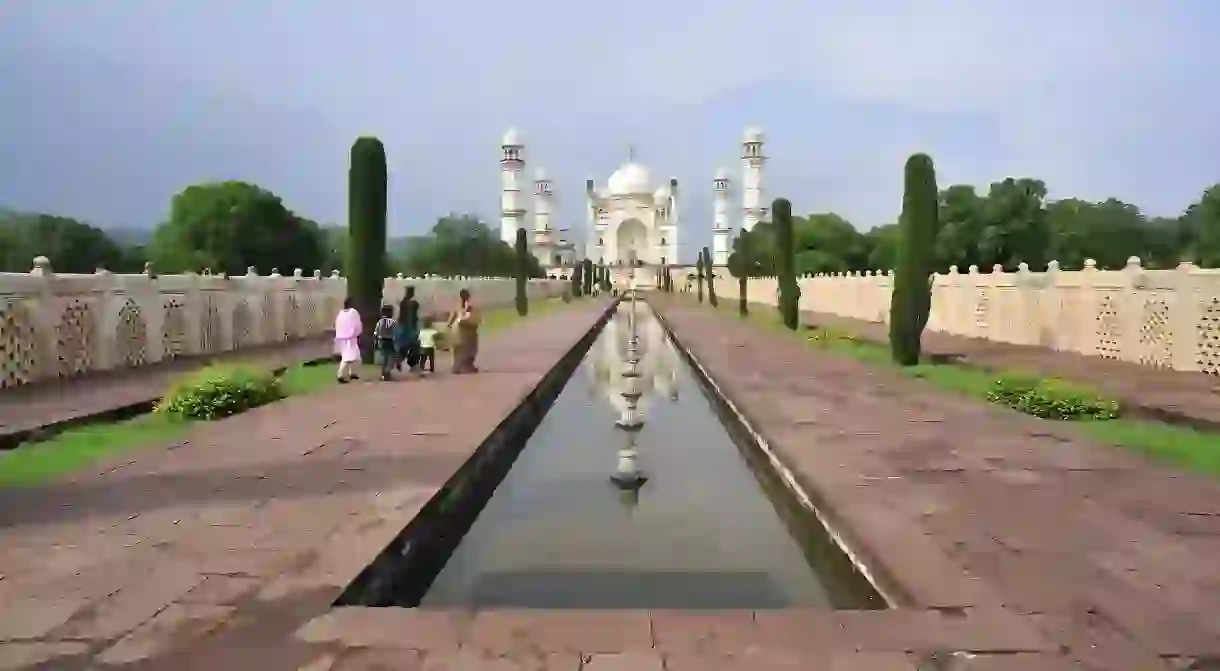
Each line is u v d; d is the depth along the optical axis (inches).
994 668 131.0
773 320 1161.4
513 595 181.5
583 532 228.5
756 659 133.6
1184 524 202.2
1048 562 176.2
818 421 347.6
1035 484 240.8
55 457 274.7
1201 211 1125.1
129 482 240.8
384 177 572.1
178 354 600.4
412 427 327.9
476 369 535.8
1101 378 486.6
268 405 388.5
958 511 212.7
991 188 1402.6
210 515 207.5
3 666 130.3
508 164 3324.3
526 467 310.3
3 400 390.9
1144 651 136.8
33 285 447.2
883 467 261.1
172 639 139.6
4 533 194.2
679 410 449.4
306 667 130.3
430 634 142.2
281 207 1397.6
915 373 522.3
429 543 215.9
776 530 231.5
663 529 231.5
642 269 3545.8
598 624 146.9
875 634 142.8
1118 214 1423.5
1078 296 645.9
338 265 1665.8
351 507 213.0
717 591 183.2
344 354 482.0
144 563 173.8
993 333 789.2
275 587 160.7
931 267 571.2
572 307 1706.4
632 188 3582.7
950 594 158.9
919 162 566.3
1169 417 357.1
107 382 459.2
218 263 1306.6
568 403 472.4
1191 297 515.2
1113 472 255.9
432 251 2311.8
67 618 147.4
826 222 2304.4
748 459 325.7
